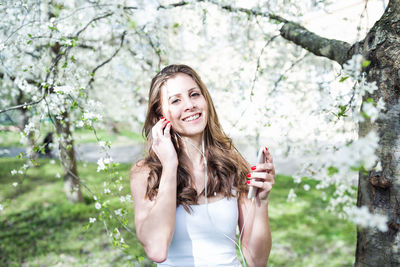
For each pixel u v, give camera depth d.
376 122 1.24
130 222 4.46
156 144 1.44
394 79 1.22
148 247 1.31
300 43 2.05
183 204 1.44
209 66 3.78
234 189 1.59
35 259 3.83
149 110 1.63
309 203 5.21
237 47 3.49
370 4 2.90
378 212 1.24
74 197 5.41
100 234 4.41
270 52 3.29
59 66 2.36
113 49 3.40
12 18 2.53
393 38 1.25
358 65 1.04
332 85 1.47
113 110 5.35
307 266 3.50
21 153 2.01
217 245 1.44
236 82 3.11
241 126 2.74
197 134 1.58
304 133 2.74
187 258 1.41
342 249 3.83
